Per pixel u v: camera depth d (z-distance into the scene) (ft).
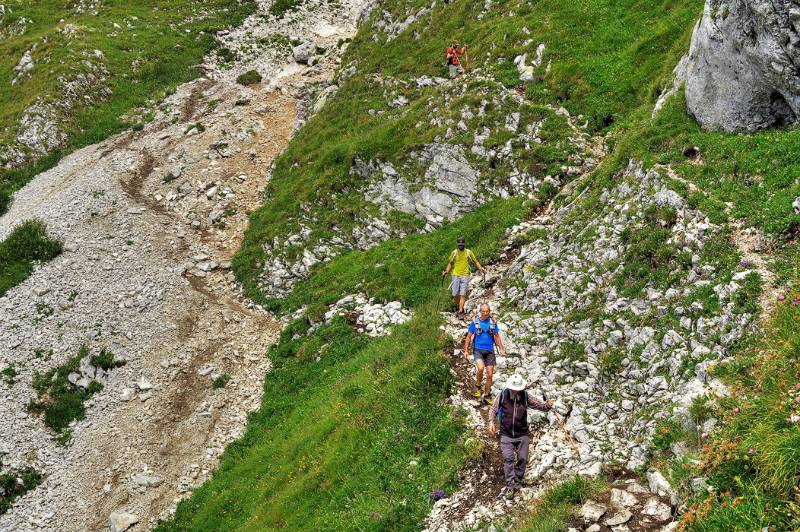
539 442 45.37
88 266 107.24
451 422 50.34
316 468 57.82
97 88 168.25
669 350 46.21
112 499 73.92
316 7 215.72
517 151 91.81
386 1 152.97
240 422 79.97
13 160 145.89
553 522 35.04
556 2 114.73
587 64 99.71
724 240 49.90
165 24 200.95
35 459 79.25
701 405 38.45
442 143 98.63
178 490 73.67
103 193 125.90
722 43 63.16
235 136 142.00
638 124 78.13
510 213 83.15
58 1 219.41
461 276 66.85
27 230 115.34
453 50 116.47
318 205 107.45
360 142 108.78
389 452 52.54
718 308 45.19
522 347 58.03
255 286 101.96
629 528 33.58
